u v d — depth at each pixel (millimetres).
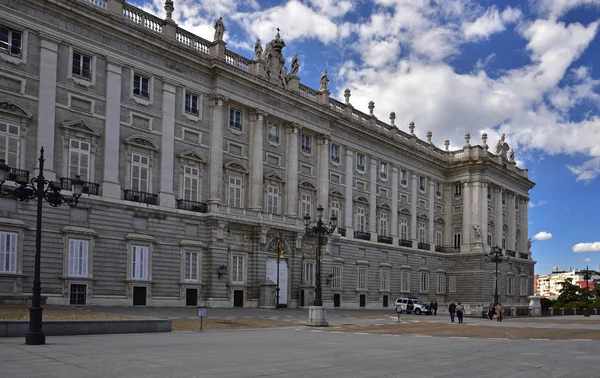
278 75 58438
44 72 40094
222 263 49969
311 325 35812
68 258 39969
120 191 43781
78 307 37938
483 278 84562
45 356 16375
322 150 63969
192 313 40125
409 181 80812
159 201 46500
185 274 47625
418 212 82125
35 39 40031
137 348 19062
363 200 70938
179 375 13523
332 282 63469
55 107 40625
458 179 88438
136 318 26688
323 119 63969
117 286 42812
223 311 44719
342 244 66438
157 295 45469
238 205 53281
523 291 98875
